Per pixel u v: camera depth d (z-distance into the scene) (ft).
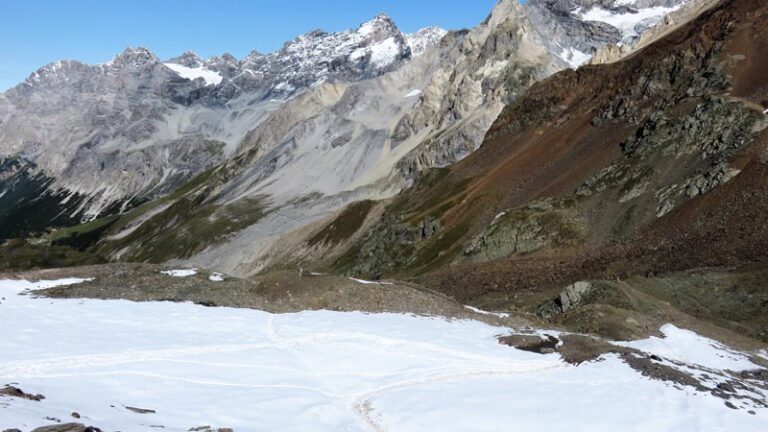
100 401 67.56
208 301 128.47
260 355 94.68
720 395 86.22
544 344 107.14
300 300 130.00
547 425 72.28
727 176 207.62
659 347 114.83
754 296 148.15
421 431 69.72
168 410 67.56
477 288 220.64
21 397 61.36
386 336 105.91
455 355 98.73
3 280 142.00
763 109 227.81
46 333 98.89
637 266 192.03
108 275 146.00
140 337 99.86
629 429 71.97
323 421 70.38
